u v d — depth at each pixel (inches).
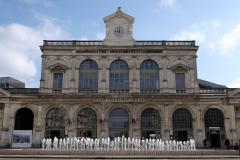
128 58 2667.3
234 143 2463.1
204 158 1473.9
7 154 1557.6
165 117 2513.5
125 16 2753.4
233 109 2524.6
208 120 2544.3
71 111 2534.5
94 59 2669.8
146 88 2623.0
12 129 2518.5
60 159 1422.2
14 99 2564.0
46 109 2549.2
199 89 2613.2
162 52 2677.2
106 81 2625.5
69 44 2701.8
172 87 2610.7
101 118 2513.5
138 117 2518.5
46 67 2650.1
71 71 2645.2
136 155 1537.9
